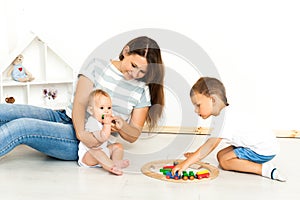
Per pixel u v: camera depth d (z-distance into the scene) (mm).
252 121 1706
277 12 2258
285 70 2297
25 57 2432
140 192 1499
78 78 1790
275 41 2283
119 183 1590
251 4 2271
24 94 2449
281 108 2328
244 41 2307
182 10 2334
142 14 2379
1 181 1620
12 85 2309
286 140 2258
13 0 2463
